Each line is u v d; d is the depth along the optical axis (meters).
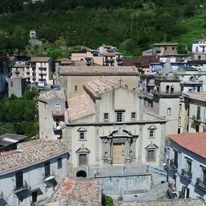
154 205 34.06
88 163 60.66
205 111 67.25
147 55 148.00
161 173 56.81
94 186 41.47
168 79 73.69
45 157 49.94
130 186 54.66
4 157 47.44
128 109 59.94
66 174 55.25
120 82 68.56
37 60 152.25
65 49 189.12
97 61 146.12
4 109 108.31
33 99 122.38
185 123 74.88
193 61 115.38
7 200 44.94
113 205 45.12
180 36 190.12
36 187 48.88
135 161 62.16
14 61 156.75
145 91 86.69
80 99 71.75
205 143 45.09
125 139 60.97
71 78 74.19
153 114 60.81
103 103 59.03
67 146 59.12
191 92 76.44
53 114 68.50
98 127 59.59
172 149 49.94
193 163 44.25
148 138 61.62
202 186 42.06
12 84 128.62
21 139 65.56
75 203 36.69
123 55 170.00
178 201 34.66
